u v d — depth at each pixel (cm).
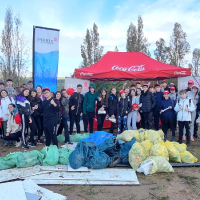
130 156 451
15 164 444
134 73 775
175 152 470
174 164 459
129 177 396
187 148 602
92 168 431
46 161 446
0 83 718
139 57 894
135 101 764
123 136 564
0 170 429
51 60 777
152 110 717
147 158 444
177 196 337
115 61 873
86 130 742
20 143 636
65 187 365
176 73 773
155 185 376
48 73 776
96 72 773
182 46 3462
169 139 703
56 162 452
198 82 786
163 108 673
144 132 551
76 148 462
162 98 726
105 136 518
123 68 816
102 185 374
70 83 805
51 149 474
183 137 705
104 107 727
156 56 3859
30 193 318
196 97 690
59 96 634
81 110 731
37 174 408
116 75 771
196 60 3406
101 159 434
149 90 748
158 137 523
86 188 362
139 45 3531
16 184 337
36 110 627
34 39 755
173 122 663
